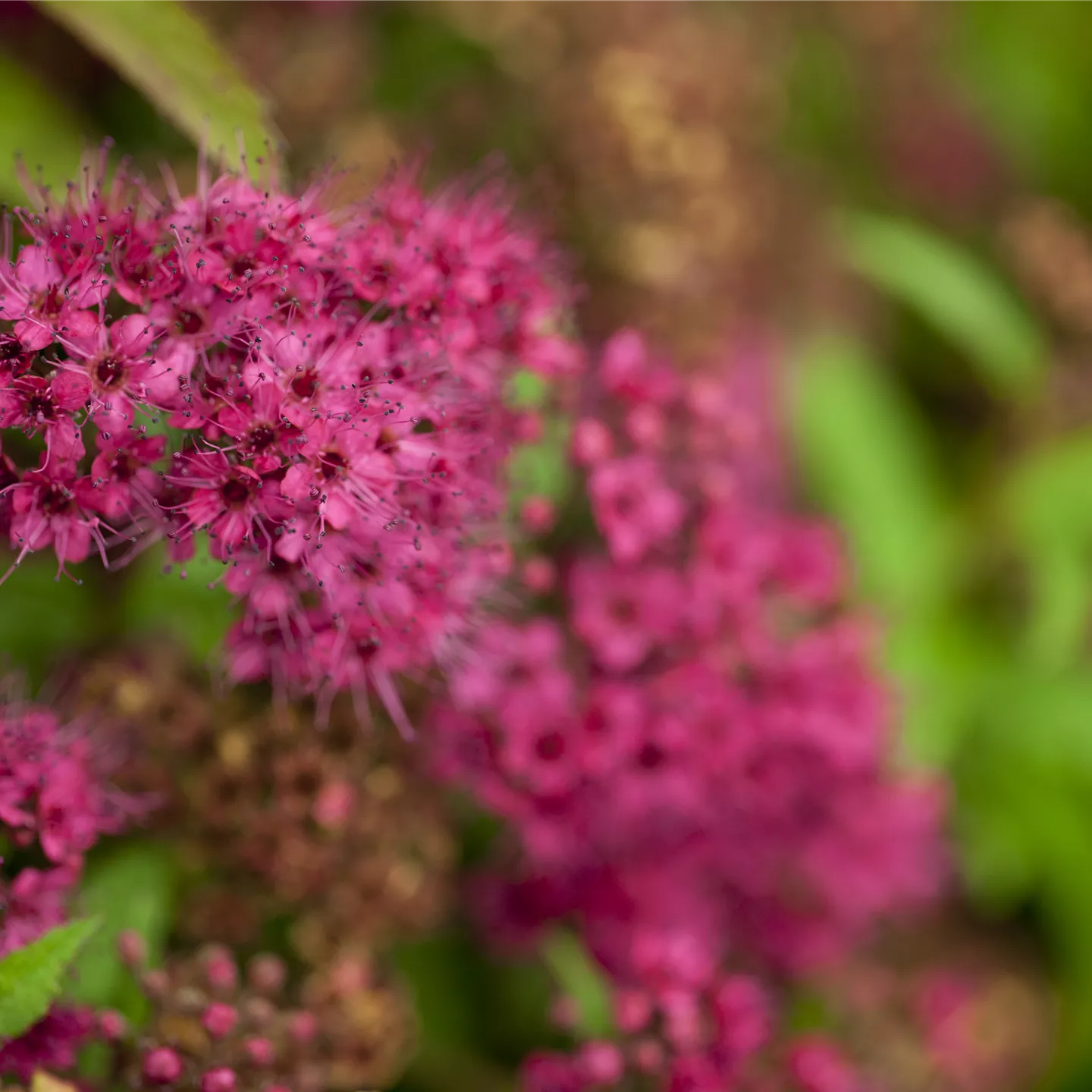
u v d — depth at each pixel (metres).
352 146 0.26
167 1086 0.21
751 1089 0.23
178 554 0.20
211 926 0.23
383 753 0.24
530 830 0.24
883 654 0.27
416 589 0.21
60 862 0.21
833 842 0.26
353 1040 0.23
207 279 0.20
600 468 0.23
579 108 0.27
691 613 0.24
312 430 0.20
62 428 0.20
